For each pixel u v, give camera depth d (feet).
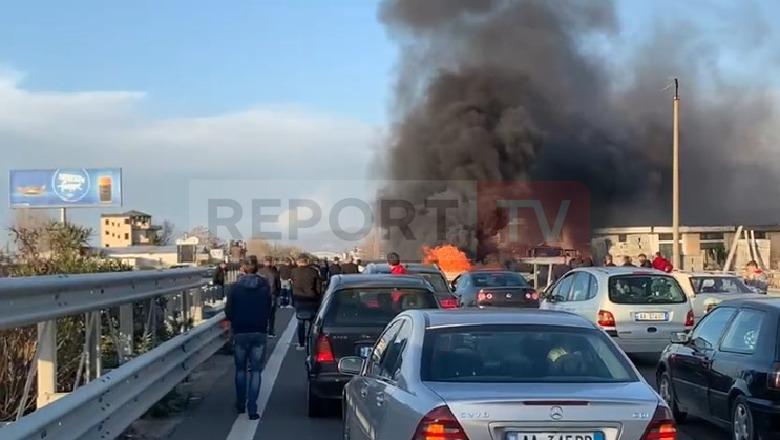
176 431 30.91
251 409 33.53
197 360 38.42
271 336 65.62
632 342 48.73
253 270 34.58
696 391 30.73
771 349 26.16
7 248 44.47
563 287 55.62
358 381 22.40
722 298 64.13
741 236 163.73
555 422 15.08
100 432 21.15
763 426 25.67
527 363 17.48
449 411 15.11
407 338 19.15
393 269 60.64
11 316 17.44
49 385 22.66
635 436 15.20
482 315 19.48
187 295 44.37
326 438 29.96
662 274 50.60
